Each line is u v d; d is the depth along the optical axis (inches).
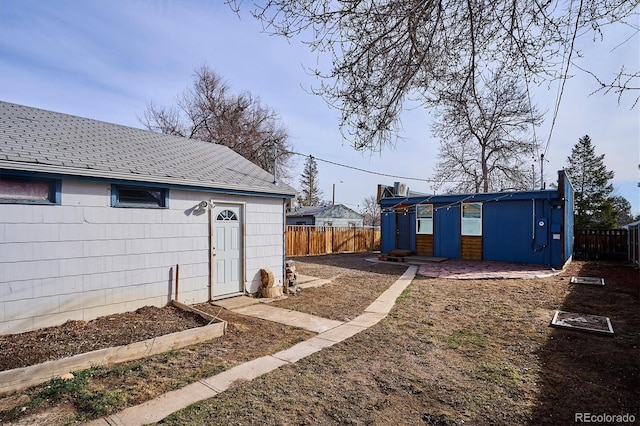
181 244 266.4
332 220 1133.1
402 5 100.6
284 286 335.6
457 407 127.6
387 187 674.8
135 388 138.6
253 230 322.7
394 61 113.0
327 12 103.3
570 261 567.5
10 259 185.3
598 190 1063.6
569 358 172.2
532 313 254.7
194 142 391.5
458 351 183.6
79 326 200.1
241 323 231.0
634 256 519.2
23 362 150.3
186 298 269.1
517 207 517.0
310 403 129.7
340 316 252.2
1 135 214.4
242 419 118.2
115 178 222.1
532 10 102.9
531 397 134.6
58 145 232.7
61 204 204.5
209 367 160.9
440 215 595.8
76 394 132.4
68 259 207.0
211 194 287.1
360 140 125.9
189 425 114.3
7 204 184.7
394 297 314.2
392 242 653.3
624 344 188.2
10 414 118.7
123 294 232.2
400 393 138.2
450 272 446.3
